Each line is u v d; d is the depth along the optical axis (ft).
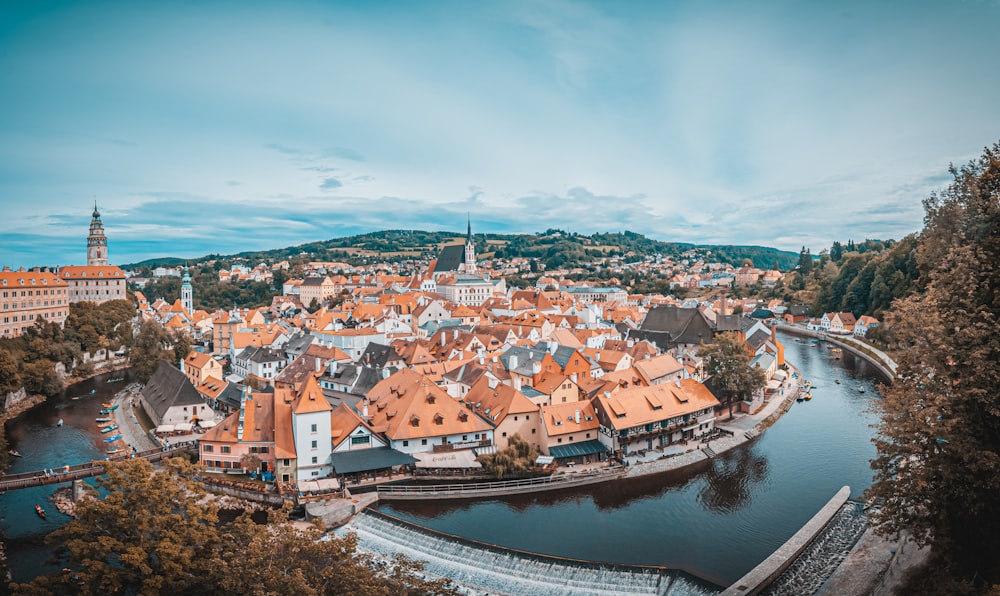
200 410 464.24
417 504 309.42
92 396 583.99
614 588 229.04
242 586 164.04
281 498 313.73
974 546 196.03
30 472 345.92
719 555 256.32
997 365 185.98
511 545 266.57
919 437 198.08
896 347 238.68
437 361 553.23
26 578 249.96
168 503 202.08
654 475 343.87
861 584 226.58
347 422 356.38
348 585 164.96
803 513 294.87
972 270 200.95
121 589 194.70
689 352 611.47
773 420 447.01
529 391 401.70
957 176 220.84
